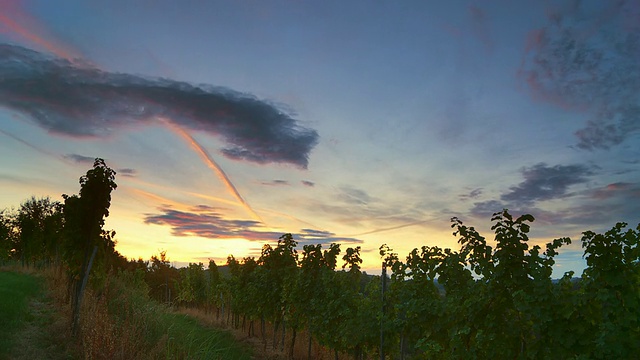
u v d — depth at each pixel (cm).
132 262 4275
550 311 567
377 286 1314
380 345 1074
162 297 3953
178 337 1123
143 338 1015
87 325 1047
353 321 1206
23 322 1125
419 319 818
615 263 528
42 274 2456
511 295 643
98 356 895
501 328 647
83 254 1214
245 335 2228
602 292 524
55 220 2497
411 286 914
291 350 1736
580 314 554
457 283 809
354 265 1540
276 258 2116
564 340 549
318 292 1630
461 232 726
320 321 1486
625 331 512
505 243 643
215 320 2747
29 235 3297
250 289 2208
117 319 1144
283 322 1919
